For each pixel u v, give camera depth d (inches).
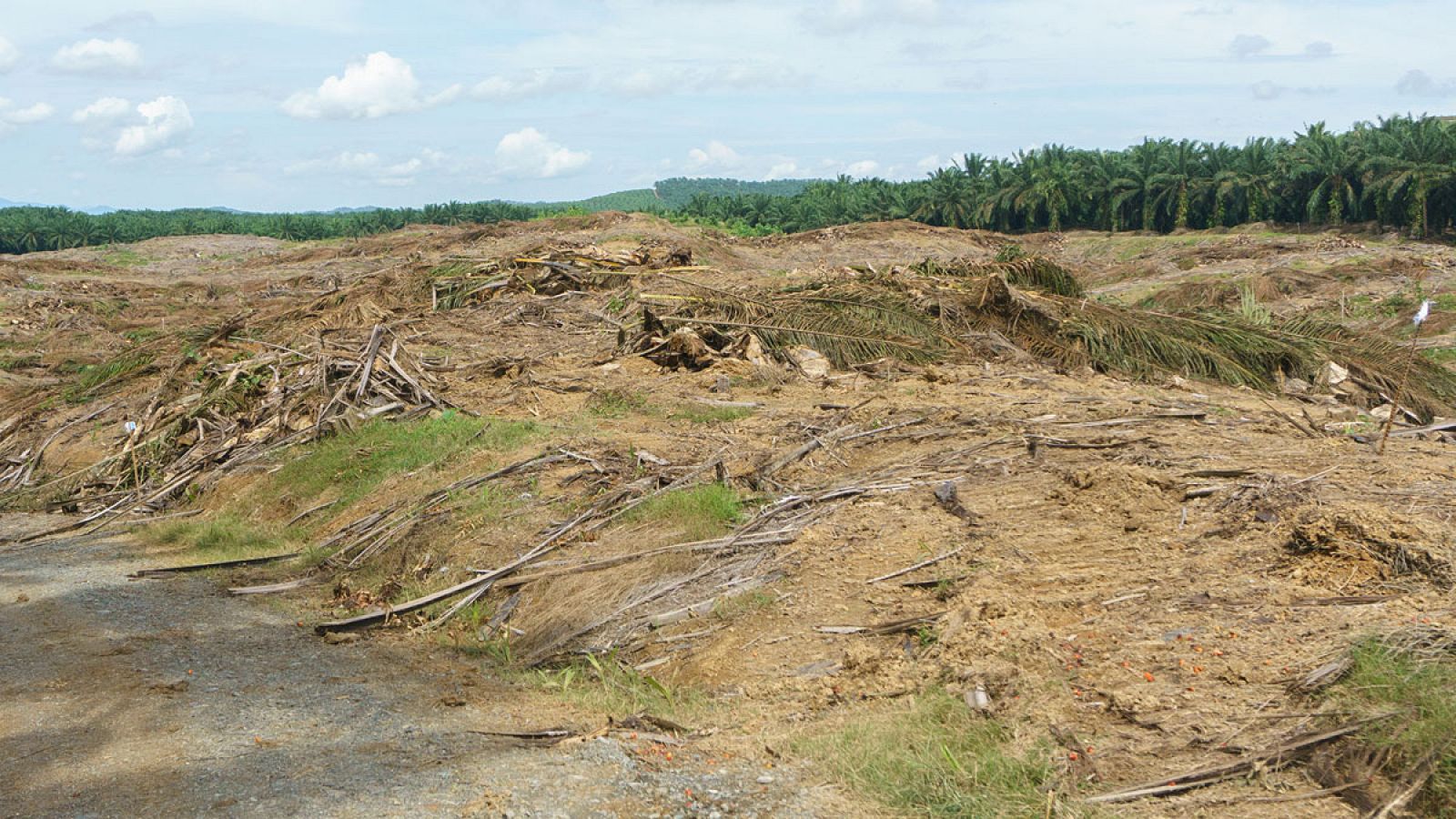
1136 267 2127.2
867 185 4008.4
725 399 515.2
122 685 277.9
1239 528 279.6
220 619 344.5
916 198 3577.8
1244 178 2842.0
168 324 1201.4
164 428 588.7
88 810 202.2
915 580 287.7
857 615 277.9
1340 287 1595.7
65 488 561.0
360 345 636.1
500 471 420.8
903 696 236.4
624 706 256.4
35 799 208.2
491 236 1947.6
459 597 339.3
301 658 305.0
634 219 1932.8
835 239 2009.1
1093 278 2095.2
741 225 3329.2
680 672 273.7
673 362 592.1
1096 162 3422.7
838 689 246.5
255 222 4084.6
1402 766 177.0
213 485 508.4
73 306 1374.3
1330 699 196.1
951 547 301.6
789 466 395.9
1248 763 184.9
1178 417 414.9
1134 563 271.7
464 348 674.8
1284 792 177.9
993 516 318.7
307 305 876.6
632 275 840.3
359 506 435.2
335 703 265.1
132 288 1630.2
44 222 3801.7
